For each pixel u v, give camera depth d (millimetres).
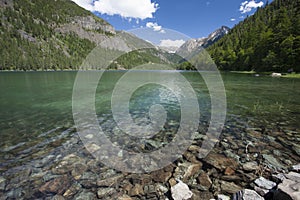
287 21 43562
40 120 7418
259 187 2836
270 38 42812
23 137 5520
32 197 2941
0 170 3709
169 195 2914
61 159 4129
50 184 3244
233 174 3393
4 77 38375
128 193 2980
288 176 2695
